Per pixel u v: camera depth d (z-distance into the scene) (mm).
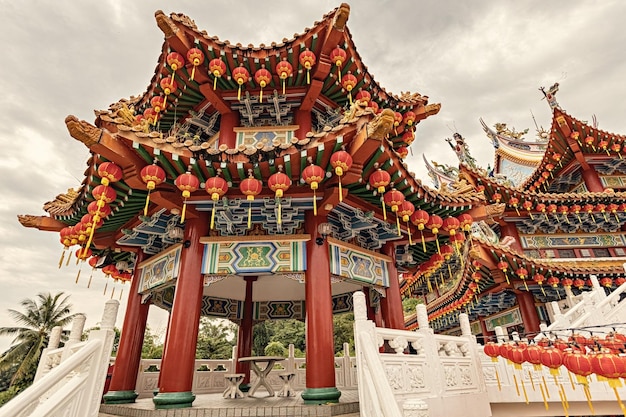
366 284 9516
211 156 7352
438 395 7188
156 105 10594
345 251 9070
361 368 6168
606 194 19453
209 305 12891
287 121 11383
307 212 8891
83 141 6496
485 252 16281
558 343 7496
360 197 9000
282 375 10133
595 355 6496
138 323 9711
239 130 10953
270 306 14070
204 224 8789
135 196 8258
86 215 8281
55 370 5289
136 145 6797
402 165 7902
